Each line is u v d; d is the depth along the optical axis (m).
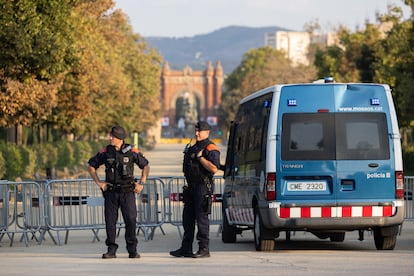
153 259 31.38
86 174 110.00
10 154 81.62
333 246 36.56
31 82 67.25
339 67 171.25
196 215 31.38
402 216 32.62
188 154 31.31
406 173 101.56
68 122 103.94
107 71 122.94
